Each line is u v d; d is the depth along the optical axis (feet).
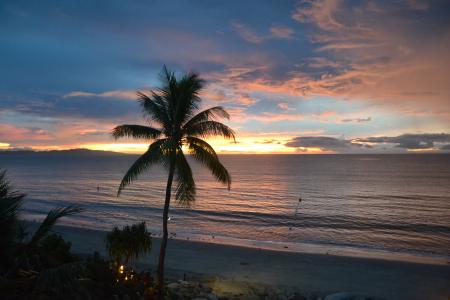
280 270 83.41
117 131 52.65
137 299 42.01
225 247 104.01
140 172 51.98
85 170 627.87
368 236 140.26
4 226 26.76
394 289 72.49
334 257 95.20
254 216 186.39
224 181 55.57
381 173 509.35
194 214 188.85
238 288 66.54
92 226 148.87
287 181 408.87
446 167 628.69
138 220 169.48
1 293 26.08
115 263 50.26
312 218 181.57
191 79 53.11
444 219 177.78
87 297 28.68
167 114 53.47
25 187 337.72
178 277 73.61
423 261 99.60
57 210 29.45
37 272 30.96
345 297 57.47
